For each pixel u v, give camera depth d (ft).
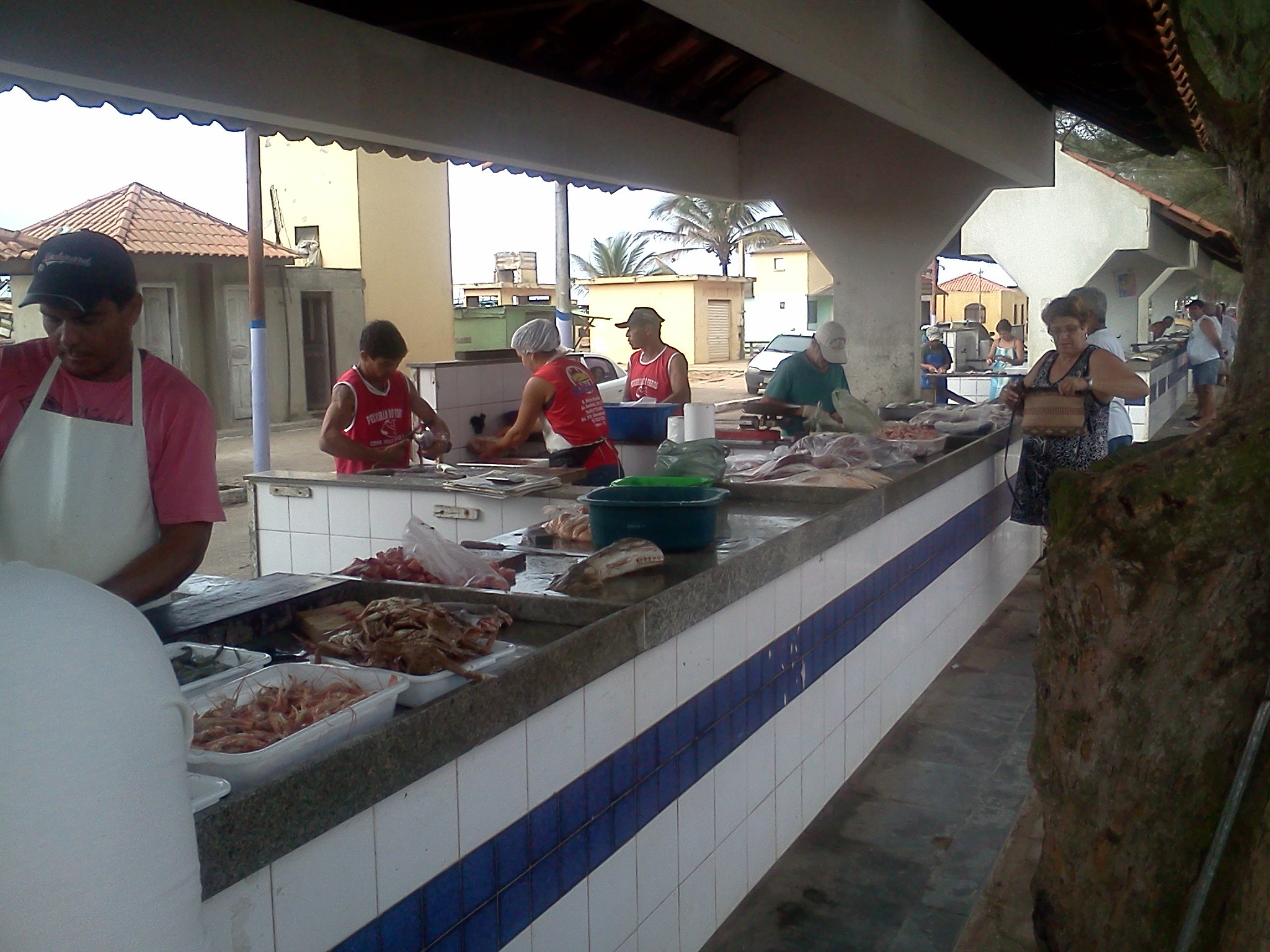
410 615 6.52
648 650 7.71
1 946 2.96
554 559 9.94
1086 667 5.47
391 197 71.72
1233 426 5.11
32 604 3.16
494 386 23.32
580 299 153.58
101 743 3.08
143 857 3.17
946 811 11.76
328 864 4.98
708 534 9.66
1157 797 5.27
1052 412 17.28
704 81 23.08
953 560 16.74
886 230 24.25
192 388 7.72
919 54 15.97
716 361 118.62
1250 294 5.40
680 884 8.48
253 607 7.49
